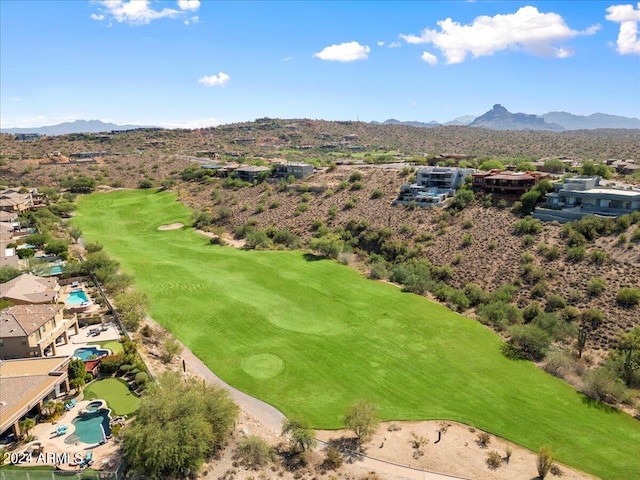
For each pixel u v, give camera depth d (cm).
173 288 7475
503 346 5575
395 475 3547
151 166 18350
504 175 9950
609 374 4788
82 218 12556
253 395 4612
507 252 7819
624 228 7275
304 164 14462
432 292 7381
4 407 3622
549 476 3547
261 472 3509
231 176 15138
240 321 6275
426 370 5066
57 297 5912
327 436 4025
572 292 6494
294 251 9588
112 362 4609
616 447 3912
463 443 3928
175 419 3469
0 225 9881
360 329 6025
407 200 10675
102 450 3509
